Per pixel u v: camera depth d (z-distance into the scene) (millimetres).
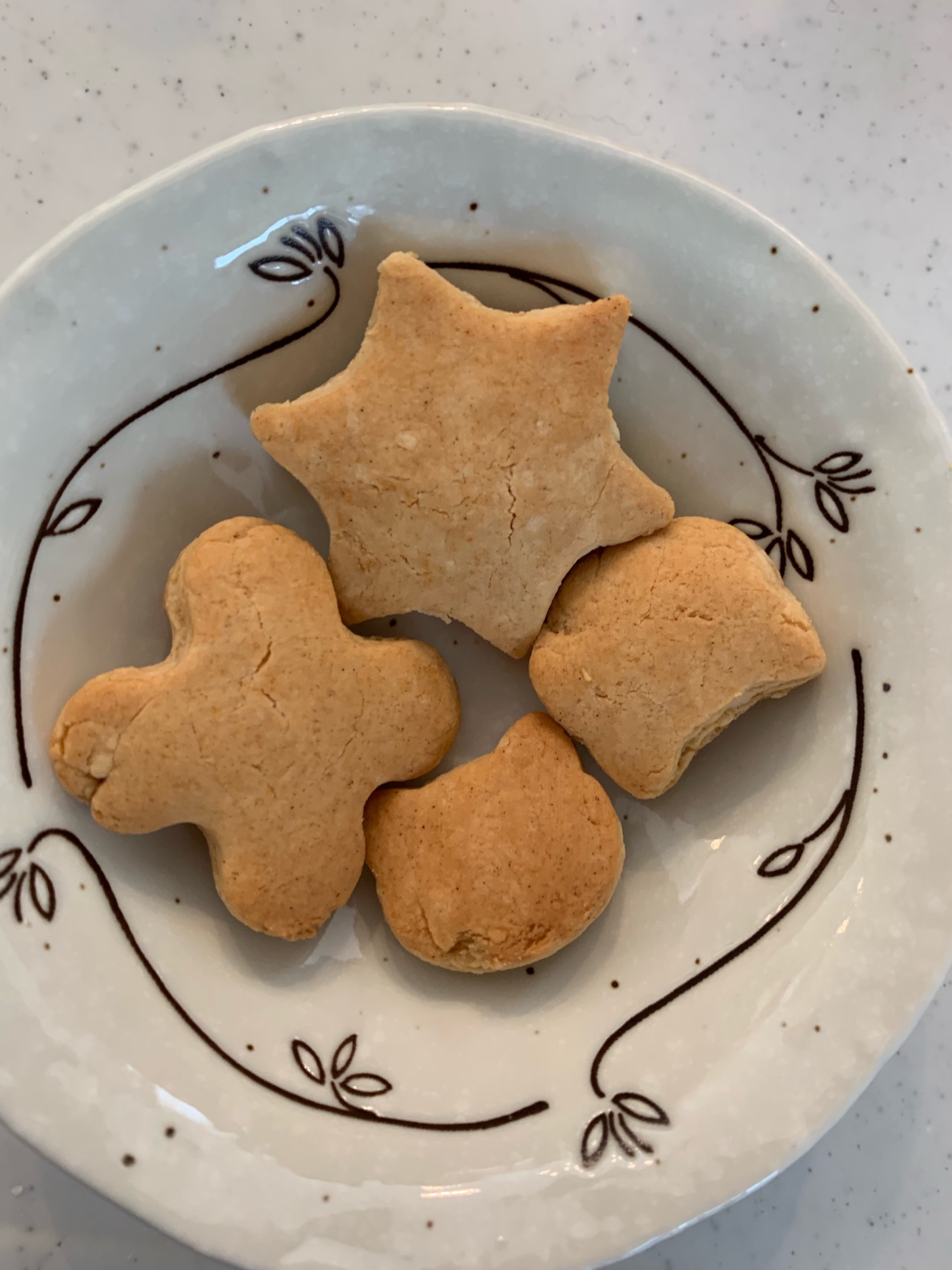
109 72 178
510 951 159
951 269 192
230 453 161
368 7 182
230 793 153
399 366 148
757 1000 155
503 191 148
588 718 162
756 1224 191
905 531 154
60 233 139
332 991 163
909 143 192
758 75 189
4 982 142
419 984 166
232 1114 147
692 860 169
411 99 183
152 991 151
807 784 163
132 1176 140
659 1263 189
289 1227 141
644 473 168
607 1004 162
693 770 174
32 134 177
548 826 160
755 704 170
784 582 165
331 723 156
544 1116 152
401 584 159
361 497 152
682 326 157
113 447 152
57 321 142
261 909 156
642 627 158
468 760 176
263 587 153
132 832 153
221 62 180
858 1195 192
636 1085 153
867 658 158
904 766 155
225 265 147
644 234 151
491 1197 145
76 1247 178
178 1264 179
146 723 150
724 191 148
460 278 155
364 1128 151
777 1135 147
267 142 140
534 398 149
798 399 157
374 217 149
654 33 188
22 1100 138
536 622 164
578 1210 144
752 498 165
